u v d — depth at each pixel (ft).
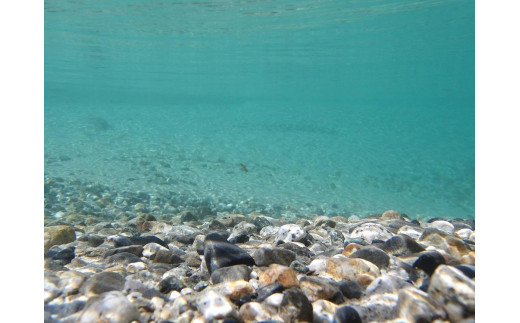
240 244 14.26
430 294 7.13
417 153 77.51
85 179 38.04
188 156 57.88
